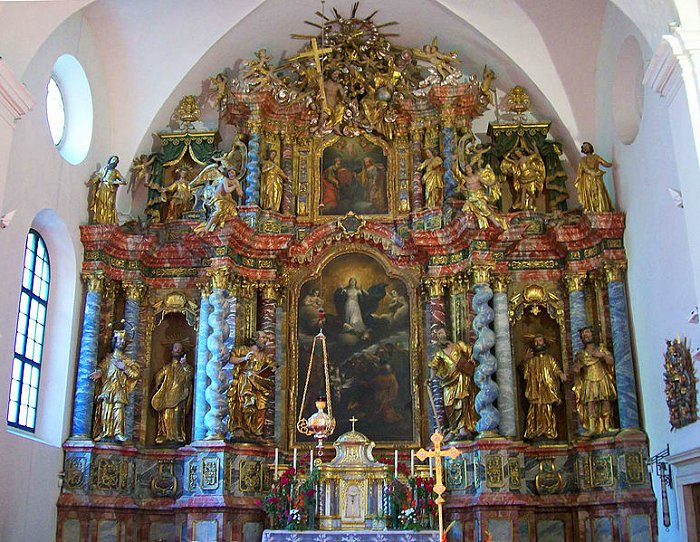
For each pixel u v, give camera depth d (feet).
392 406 64.13
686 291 50.60
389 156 69.72
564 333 64.23
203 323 63.93
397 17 69.10
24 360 57.88
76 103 65.67
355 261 67.77
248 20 67.67
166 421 63.77
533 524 58.75
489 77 67.97
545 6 64.39
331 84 71.15
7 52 48.26
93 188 65.41
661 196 54.54
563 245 64.69
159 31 67.15
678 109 46.68
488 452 58.29
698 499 50.44
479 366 60.49
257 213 65.92
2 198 47.14
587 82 66.69
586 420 60.54
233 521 58.70
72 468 59.26
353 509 57.98
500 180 68.13
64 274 62.44
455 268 65.10
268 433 63.00
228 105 68.59
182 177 69.05
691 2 45.52
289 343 65.92
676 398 51.29
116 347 63.00
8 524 51.11
